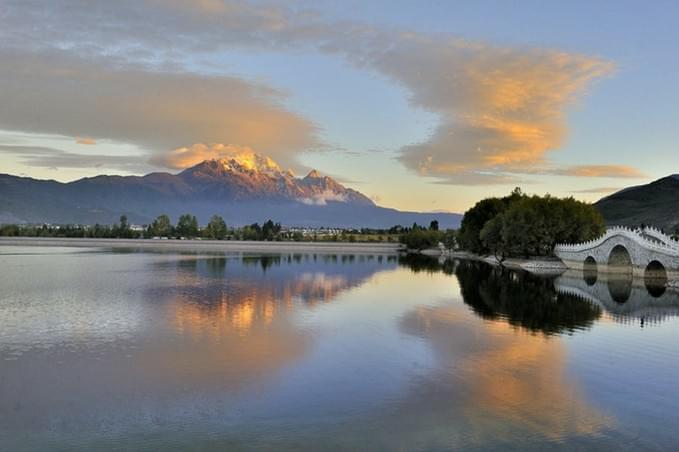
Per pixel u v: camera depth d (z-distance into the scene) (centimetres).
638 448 2294
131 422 2525
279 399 2831
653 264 9475
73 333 4319
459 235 19125
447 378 3206
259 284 8325
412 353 3791
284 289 7675
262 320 5022
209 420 2558
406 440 2355
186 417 2589
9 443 2305
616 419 2602
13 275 9200
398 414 2641
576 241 13262
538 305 6259
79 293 6788
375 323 4944
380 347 3966
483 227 16262
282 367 3400
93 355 3650
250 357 3634
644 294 7462
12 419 2550
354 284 8712
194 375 3225
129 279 8756
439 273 11519
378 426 2498
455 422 2552
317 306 6000
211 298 6481
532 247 13500
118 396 2859
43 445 2291
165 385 3041
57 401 2783
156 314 5241
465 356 3722
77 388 2981
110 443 2314
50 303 5906
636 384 3128
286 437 2380
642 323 5053
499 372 3344
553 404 2792
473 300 6700
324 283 8769
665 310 5903
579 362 3591
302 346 3972
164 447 2281
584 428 2497
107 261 13325
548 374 3309
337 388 3011
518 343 4150
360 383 3098
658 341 4247
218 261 14438
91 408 2692
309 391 2958
